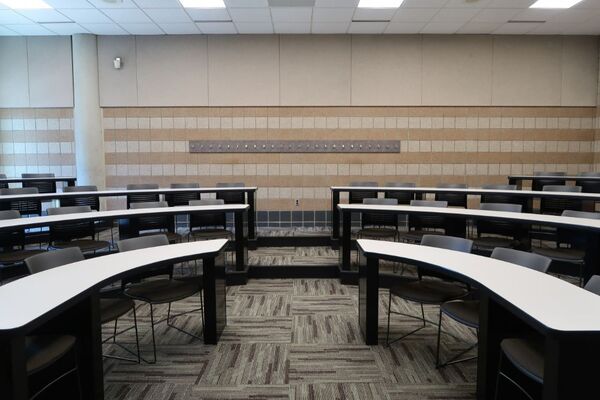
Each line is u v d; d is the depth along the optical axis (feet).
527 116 24.11
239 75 23.82
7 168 24.23
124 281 10.41
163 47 23.66
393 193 20.48
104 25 21.72
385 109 24.03
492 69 23.86
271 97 23.93
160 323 11.57
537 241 18.72
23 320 5.29
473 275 7.50
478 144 24.20
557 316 5.33
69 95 23.85
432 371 8.93
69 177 23.45
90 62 23.30
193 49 23.68
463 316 7.98
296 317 12.02
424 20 21.11
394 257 9.27
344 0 18.30
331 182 24.30
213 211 14.87
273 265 16.12
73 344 6.72
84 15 20.16
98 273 7.73
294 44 23.71
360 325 10.92
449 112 24.04
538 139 24.22
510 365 7.19
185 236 18.79
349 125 24.09
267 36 23.66
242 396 8.00
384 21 21.26
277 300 13.51
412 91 23.91
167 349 9.98
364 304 10.33
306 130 24.12
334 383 8.46
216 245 10.47
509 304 5.95
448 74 23.88
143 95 23.82
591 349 4.83
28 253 12.91
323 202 24.39
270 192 24.40
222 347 10.09
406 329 11.10
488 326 7.19
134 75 23.72
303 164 24.26
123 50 23.61
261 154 24.23
